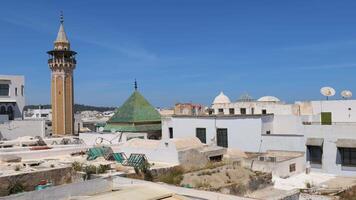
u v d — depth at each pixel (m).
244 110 57.88
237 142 40.69
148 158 33.06
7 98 69.88
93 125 84.56
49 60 62.72
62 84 62.56
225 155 36.28
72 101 63.81
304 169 36.19
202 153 33.56
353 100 48.19
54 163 30.53
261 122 39.44
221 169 29.72
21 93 71.56
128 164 30.52
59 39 63.75
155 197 15.27
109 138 43.78
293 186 29.27
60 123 62.44
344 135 35.03
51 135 64.50
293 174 34.09
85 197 15.99
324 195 24.89
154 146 33.06
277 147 38.31
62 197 16.66
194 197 17.97
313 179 32.50
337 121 48.88
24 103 72.00
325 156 35.84
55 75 62.56
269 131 40.94
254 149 39.66
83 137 45.81
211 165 31.62
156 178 27.97
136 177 27.00
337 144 34.72
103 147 35.81
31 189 25.69
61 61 62.31
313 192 26.14
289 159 33.81
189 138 35.00
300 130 38.28
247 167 32.62
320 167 36.03
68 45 64.31
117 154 33.00
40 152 34.03
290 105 53.28
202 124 43.19
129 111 49.47
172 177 27.91
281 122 41.66
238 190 26.44
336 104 49.31
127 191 16.09
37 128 62.50
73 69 64.19
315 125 36.56
